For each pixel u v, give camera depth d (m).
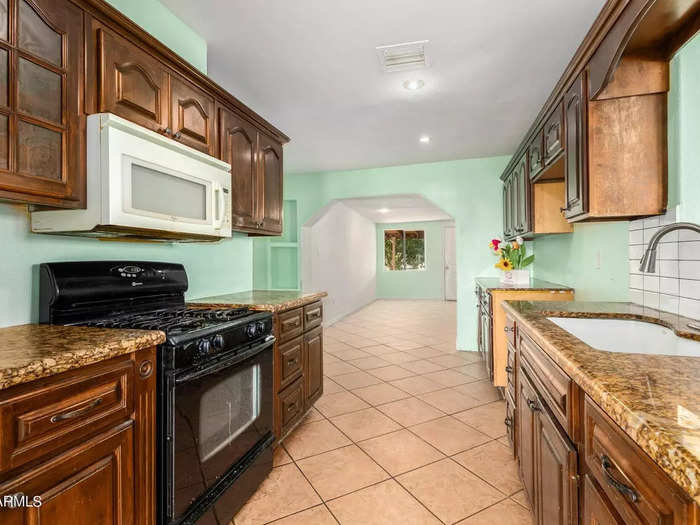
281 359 2.05
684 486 0.48
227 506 1.49
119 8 1.56
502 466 1.93
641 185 1.55
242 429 1.62
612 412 0.68
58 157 1.13
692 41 1.37
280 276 5.53
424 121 3.12
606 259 2.19
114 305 1.57
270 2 1.68
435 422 2.45
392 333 5.36
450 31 1.90
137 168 1.31
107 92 1.28
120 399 1.06
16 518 0.79
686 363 0.89
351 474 1.87
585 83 1.62
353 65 2.23
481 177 4.28
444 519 1.54
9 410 0.78
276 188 2.60
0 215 1.24
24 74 1.03
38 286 1.35
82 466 0.94
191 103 1.71
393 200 5.90
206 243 2.29
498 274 4.24
